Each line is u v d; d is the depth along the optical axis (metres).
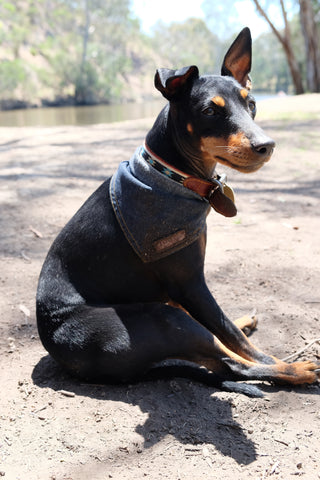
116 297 1.10
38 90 16.73
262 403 1.04
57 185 2.56
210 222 2.03
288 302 1.41
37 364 1.18
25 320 1.36
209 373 1.10
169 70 0.98
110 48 23.55
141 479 0.88
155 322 1.03
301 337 1.26
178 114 1.01
